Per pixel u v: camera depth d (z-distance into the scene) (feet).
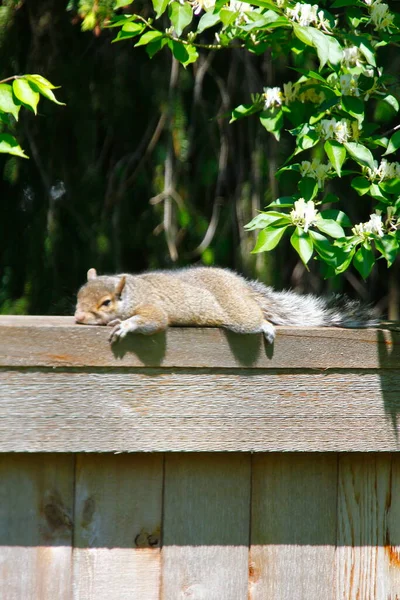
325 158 38.11
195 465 19.11
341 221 21.12
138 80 41.19
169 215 40.88
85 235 42.14
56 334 17.98
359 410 19.29
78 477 18.66
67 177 42.37
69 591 18.56
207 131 42.24
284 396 18.98
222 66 42.93
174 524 19.01
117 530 18.78
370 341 19.25
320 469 19.58
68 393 18.11
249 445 18.83
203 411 18.65
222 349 18.69
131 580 18.79
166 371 18.51
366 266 20.26
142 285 22.16
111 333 18.16
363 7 25.50
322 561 19.54
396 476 19.93
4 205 43.55
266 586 19.31
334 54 21.07
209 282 22.65
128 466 18.85
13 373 17.89
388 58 37.06
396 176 22.02
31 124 41.47
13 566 18.40
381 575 19.75
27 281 41.55
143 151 42.42
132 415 18.35
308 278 44.98
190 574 19.04
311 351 19.02
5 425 17.87
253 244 40.68
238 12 22.47
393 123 39.52
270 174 40.29
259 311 22.04
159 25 38.34
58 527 18.54
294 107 24.52
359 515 19.72
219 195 42.09
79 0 35.19
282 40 23.85
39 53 39.70
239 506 19.25
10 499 18.43
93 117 40.81
